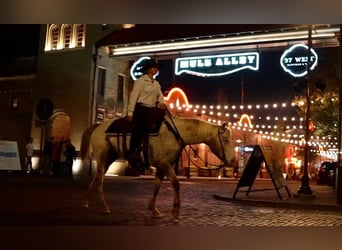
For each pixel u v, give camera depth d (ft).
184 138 27.58
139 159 28.09
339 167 42.73
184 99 90.58
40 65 95.76
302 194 50.47
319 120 86.33
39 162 86.79
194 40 79.36
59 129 91.66
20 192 43.65
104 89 91.30
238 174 132.57
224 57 78.59
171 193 52.29
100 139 30.37
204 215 32.22
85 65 89.71
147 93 28.40
